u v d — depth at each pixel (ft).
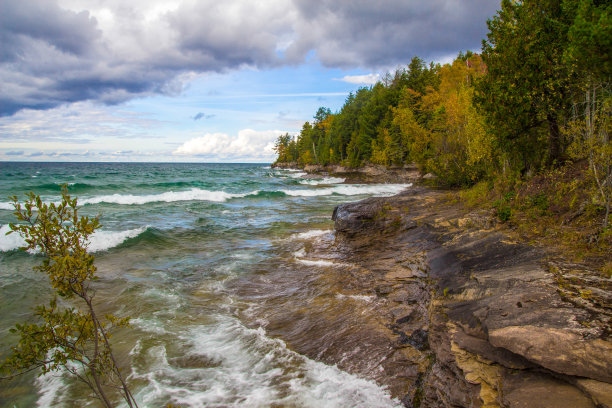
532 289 15.76
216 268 34.30
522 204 31.42
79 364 17.97
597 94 24.79
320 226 55.77
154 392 15.70
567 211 26.21
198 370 17.39
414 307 21.74
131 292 27.55
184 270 33.76
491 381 11.88
